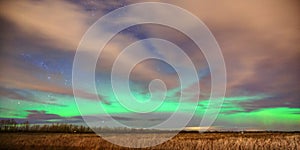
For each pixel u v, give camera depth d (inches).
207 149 352.2
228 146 345.7
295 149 317.1
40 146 347.6
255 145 336.8
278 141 343.3
